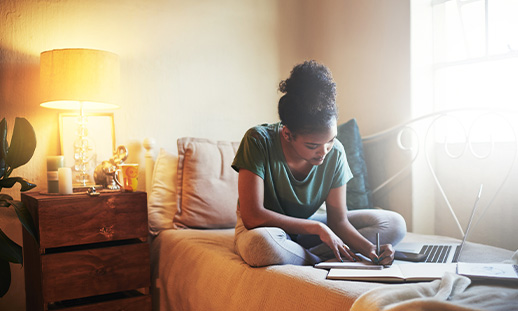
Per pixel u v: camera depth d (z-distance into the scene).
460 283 1.06
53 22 2.10
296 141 1.41
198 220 2.08
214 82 2.54
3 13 2.00
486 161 2.20
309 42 2.91
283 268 1.35
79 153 2.01
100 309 1.71
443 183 2.38
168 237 1.96
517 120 2.08
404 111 2.36
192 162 2.15
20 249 1.65
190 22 2.46
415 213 2.33
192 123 2.47
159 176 2.20
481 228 2.22
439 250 1.63
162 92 2.37
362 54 2.58
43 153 2.09
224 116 2.58
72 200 1.67
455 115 2.31
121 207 1.77
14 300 2.01
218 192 2.14
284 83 1.43
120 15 2.26
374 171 2.50
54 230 1.64
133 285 1.77
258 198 1.50
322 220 1.73
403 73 2.36
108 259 1.72
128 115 2.28
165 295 1.82
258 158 1.51
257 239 1.39
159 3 2.37
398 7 2.38
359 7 2.59
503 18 2.13
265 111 2.74
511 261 1.29
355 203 2.26
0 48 2.00
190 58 2.46
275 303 1.26
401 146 2.34
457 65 2.31
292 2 2.87
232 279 1.45
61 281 1.64
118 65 1.98
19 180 1.69
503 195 2.14
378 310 0.92
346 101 2.69
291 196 1.55
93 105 2.13
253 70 2.69
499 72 2.15
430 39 2.39
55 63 1.85
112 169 1.98
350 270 1.26
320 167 1.57
